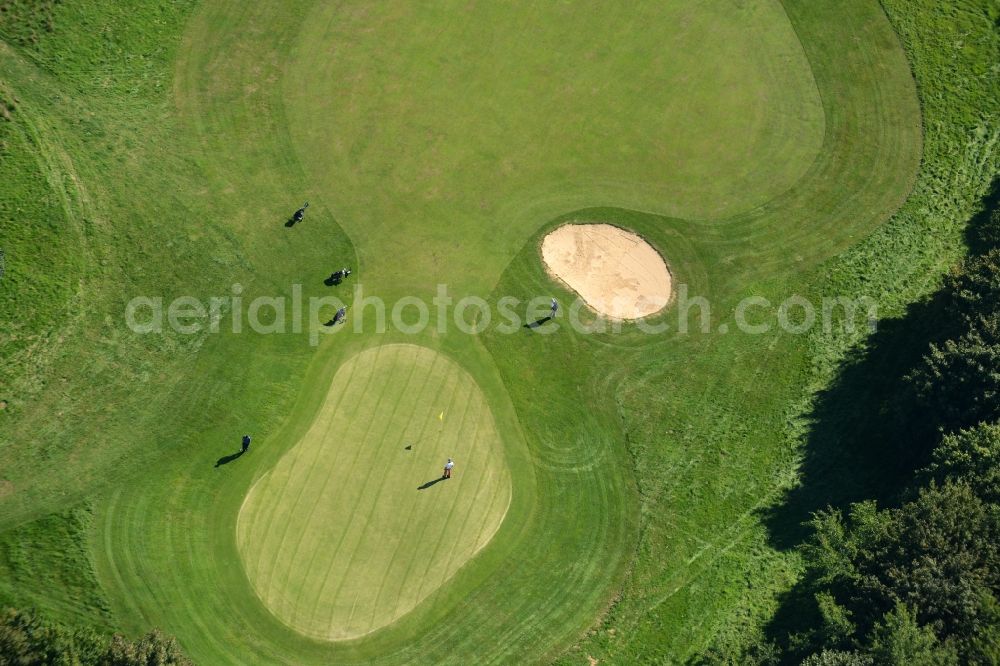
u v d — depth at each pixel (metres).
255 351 68.94
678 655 61.53
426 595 62.69
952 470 61.84
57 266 68.31
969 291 69.00
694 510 66.38
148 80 77.69
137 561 61.03
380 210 75.06
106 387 65.81
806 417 69.81
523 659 61.09
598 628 62.31
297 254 72.69
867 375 71.31
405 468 66.25
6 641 52.50
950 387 65.31
